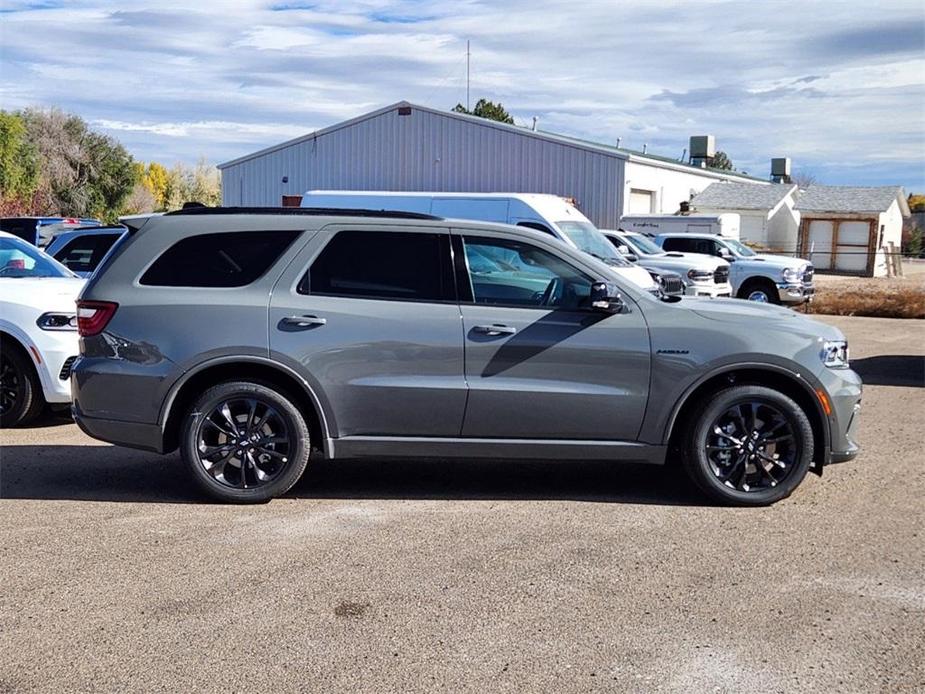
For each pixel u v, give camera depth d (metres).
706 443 6.52
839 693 3.96
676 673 4.12
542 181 36.00
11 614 4.70
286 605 4.82
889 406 10.72
